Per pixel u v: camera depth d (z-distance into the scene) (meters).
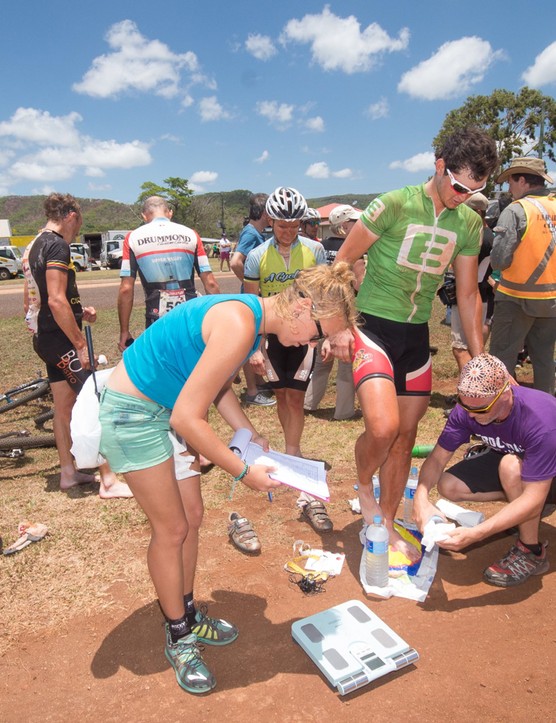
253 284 4.12
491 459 3.22
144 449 2.07
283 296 2.02
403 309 2.94
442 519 2.80
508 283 4.66
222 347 1.85
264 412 5.76
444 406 5.79
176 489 2.16
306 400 5.70
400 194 2.81
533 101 36.59
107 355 8.34
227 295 1.99
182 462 2.28
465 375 2.57
